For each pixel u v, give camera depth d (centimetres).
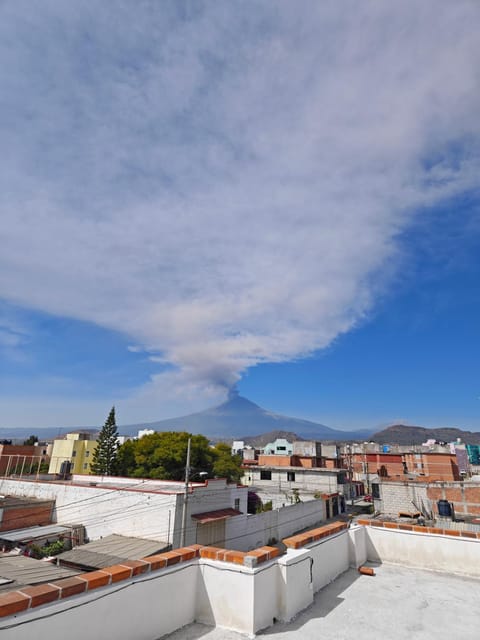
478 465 6431
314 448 5253
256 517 2509
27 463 4706
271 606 362
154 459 3247
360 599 427
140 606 308
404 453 5384
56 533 1930
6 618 220
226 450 3988
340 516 3747
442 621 373
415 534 563
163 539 1827
